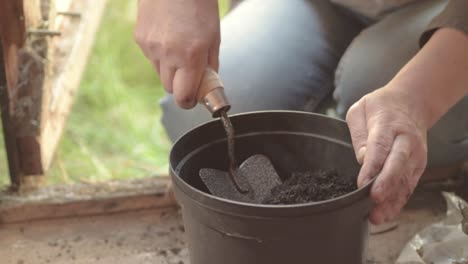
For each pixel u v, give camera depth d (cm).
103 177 177
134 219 131
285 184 102
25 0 124
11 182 132
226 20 140
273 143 107
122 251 123
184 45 96
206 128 102
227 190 101
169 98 129
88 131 203
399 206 94
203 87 95
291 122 105
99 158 192
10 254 121
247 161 104
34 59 129
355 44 128
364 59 124
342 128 103
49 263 120
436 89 98
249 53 130
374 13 133
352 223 87
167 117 130
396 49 121
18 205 128
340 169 105
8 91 123
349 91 125
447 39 99
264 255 86
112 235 126
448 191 135
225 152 106
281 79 127
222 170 107
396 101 96
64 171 168
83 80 223
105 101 218
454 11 99
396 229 126
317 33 135
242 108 124
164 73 99
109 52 237
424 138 95
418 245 114
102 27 244
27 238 125
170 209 133
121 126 208
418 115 96
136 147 198
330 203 82
